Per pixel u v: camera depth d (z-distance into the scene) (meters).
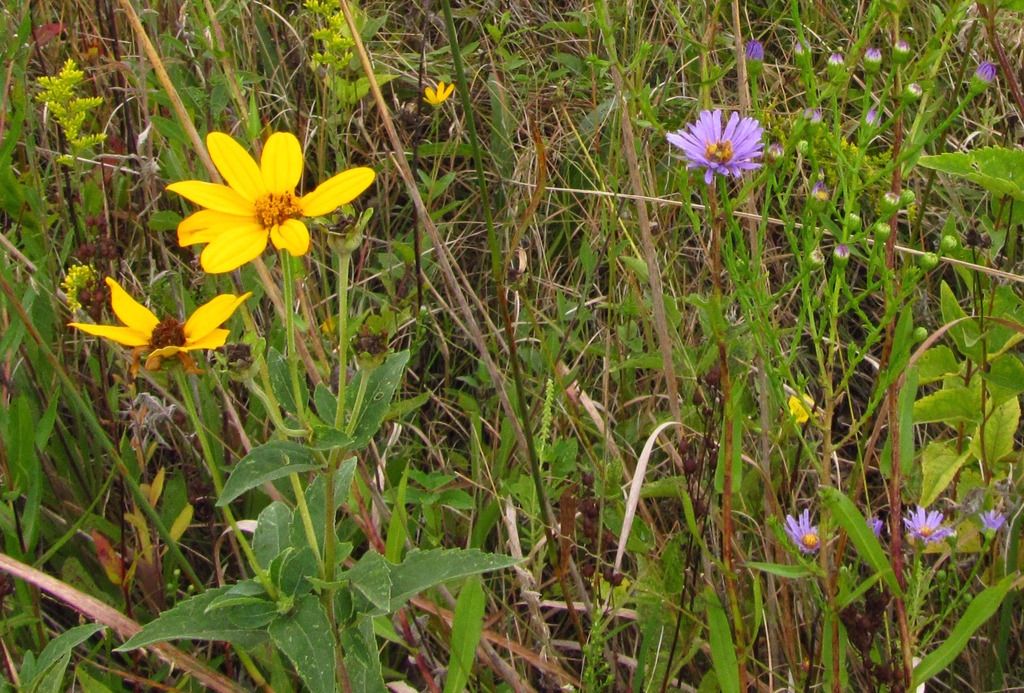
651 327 0.82
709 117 0.55
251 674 0.63
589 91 0.95
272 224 0.48
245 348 0.49
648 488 0.66
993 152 0.66
